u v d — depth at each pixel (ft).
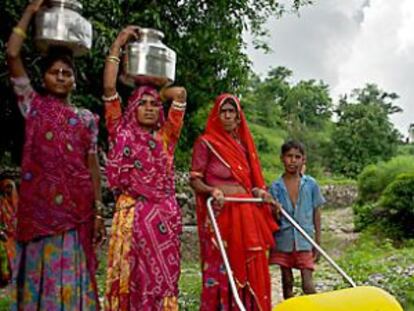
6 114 26.35
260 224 15.71
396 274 30.12
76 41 12.63
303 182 17.81
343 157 134.00
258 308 15.38
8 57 12.50
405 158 74.33
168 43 28.71
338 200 98.53
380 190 67.15
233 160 15.67
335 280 30.66
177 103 13.83
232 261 15.30
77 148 12.54
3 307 22.20
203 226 15.67
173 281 13.14
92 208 12.85
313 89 163.94
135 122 13.42
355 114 137.49
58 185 12.32
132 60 13.42
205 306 15.55
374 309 11.66
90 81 25.80
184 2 29.25
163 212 13.19
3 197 26.89
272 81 165.17
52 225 12.27
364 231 59.21
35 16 12.67
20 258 12.38
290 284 17.56
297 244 17.31
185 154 35.96
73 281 12.37
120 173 13.10
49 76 12.59
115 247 13.05
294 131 144.66
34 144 12.28
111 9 23.43
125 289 12.89
